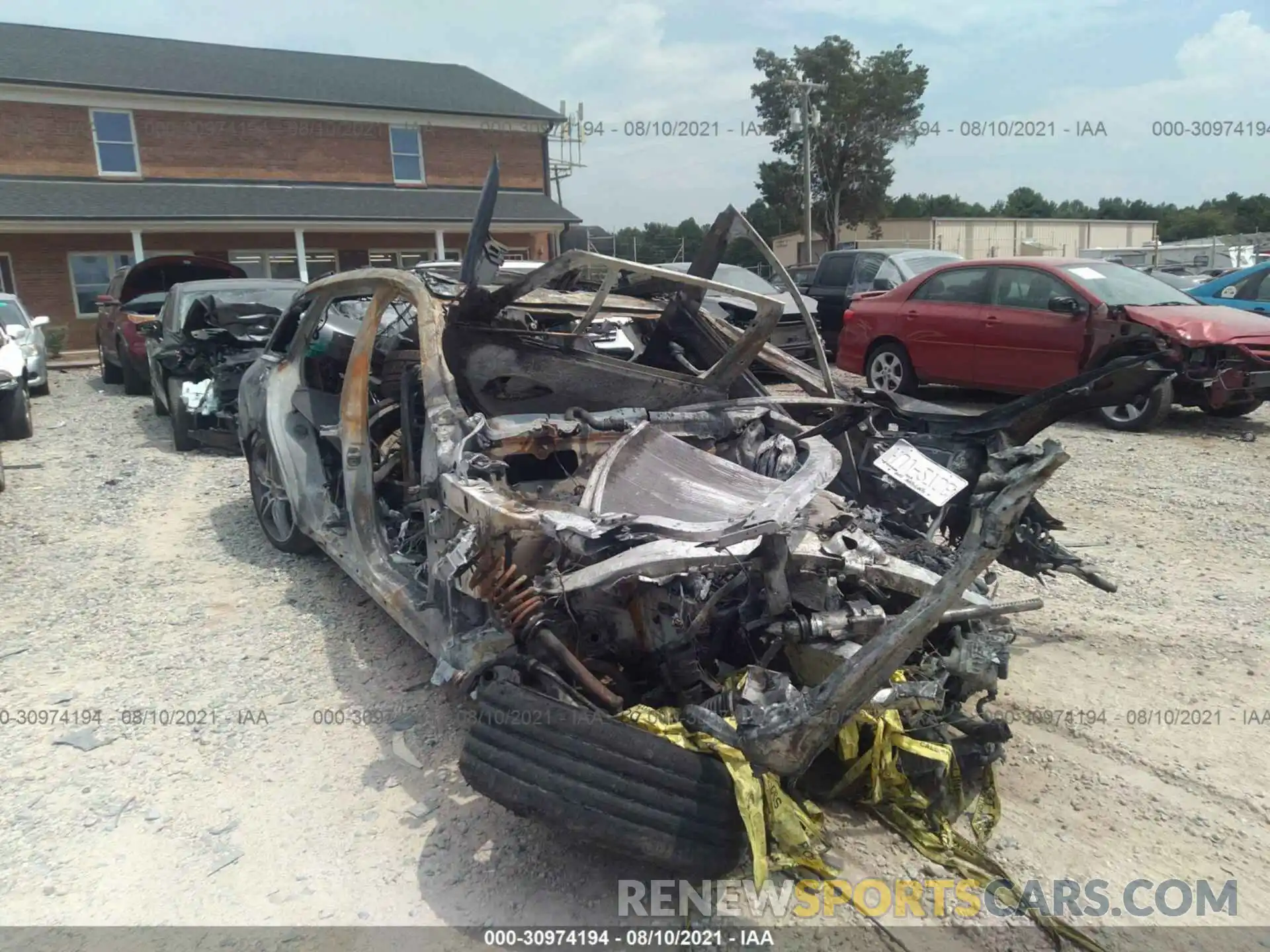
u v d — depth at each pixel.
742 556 2.73
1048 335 9.38
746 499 3.23
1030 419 3.96
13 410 9.98
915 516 3.91
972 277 10.30
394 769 3.47
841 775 3.18
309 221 22.58
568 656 2.79
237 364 8.63
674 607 2.91
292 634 4.68
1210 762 3.45
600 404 4.24
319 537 4.89
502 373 4.05
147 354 11.84
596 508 3.06
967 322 10.12
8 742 3.69
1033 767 3.44
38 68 22.03
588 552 2.80
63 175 22.08
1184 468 7.73
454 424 3.61
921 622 2.36
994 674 2.92
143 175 22.88
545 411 4.18
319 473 5.02
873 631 2.90
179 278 14.56
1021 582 5.24
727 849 2.51
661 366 4.87
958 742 3.16
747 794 2.50
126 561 5.88
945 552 3.35
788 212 41.50
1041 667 4.21
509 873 2.90
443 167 26.25
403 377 4.46
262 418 5.45
